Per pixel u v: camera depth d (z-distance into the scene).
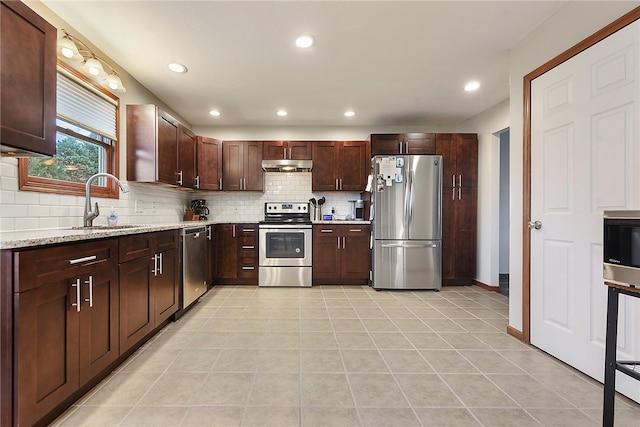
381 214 3.77
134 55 2.49
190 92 3.27
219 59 2.56
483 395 1.56
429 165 3.77
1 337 1.14
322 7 1.91
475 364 1.89
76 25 2.07
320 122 4.44
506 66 2.71
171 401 1.49
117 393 1.55
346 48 2.40
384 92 3.30
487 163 3.84
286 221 4.12
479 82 3.05
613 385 1.15
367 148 4.27
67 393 1.38
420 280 3.76
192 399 1.50
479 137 4.00
